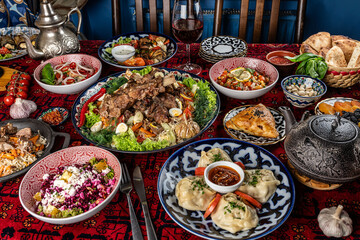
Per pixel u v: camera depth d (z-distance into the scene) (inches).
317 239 42.8
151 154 57.3
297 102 63.6
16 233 45.1
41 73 75.7
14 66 84.5
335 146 41.9
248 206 43.3
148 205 48.4
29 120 61.8
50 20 75.3
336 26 137.3
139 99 63.2
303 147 44.1
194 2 70.2
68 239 44.2
